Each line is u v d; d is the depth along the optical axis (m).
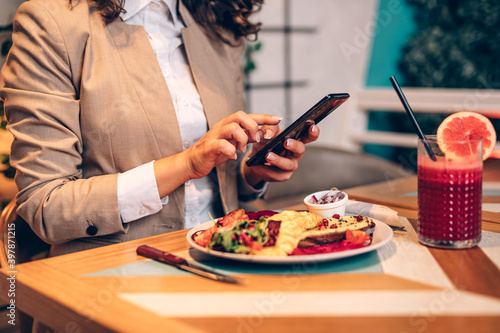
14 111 1.04
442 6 3.85
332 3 3.67
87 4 1.09
